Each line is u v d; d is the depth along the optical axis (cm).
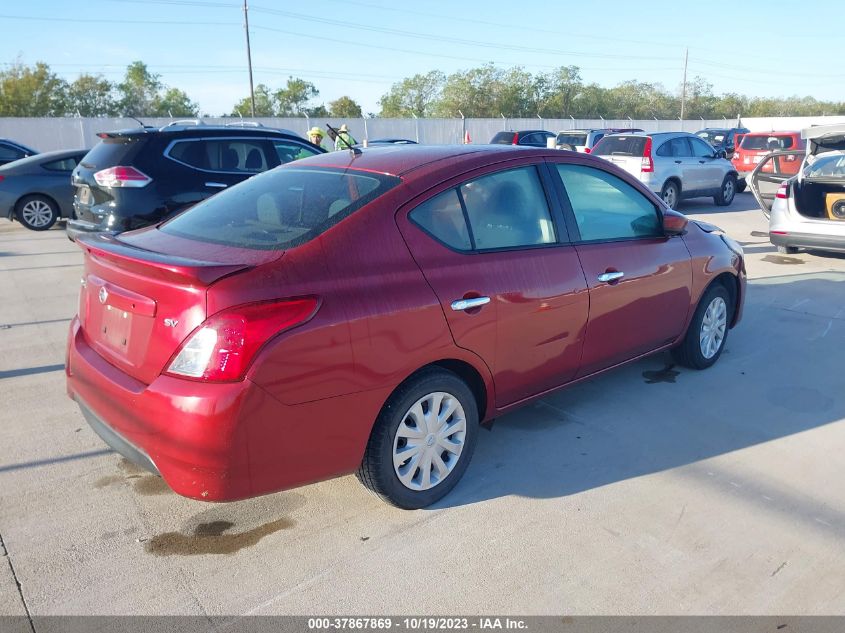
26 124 2672
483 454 382
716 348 517
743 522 317
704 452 384
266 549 296
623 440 399
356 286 284
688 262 460
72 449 381
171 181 755
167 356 262
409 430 311
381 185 319
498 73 5994
